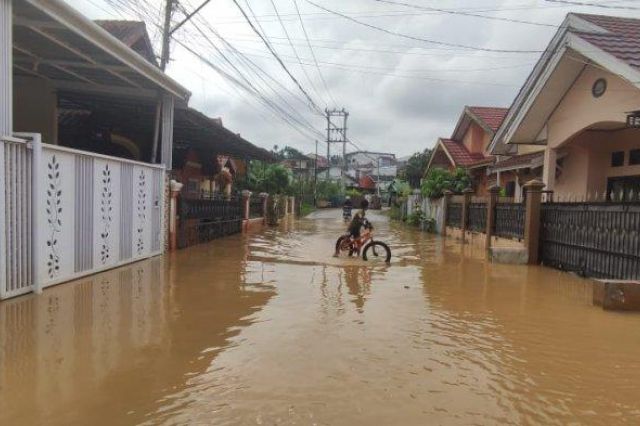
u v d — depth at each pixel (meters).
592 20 11.14
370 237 12.12
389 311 6.56
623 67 9.00
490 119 25.77
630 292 6.80
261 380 4.03
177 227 13.02
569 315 6.49
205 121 13.95
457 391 3.91
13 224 6.41
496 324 6.00
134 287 7.69
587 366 4.56
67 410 3.43
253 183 31.98
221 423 3.28
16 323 5.48
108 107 14.05
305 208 46.97
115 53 8.35
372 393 3.82
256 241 16.33
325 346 4.96
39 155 6.78
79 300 6.65
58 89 11.77
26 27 7.66
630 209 8.03
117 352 4.64
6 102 6.21
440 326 5.86
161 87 10.91
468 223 17.39
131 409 3.47
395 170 78.06
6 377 3.99
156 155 11.97
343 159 58.75
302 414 3.43
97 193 8.63
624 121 10.31
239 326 5.62
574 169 13.89
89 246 8.42
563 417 3.50
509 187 20.52
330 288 8.12
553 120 12.90
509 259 11.42
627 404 3.74
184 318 5.92
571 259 10.02
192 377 4.07
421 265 11.13
